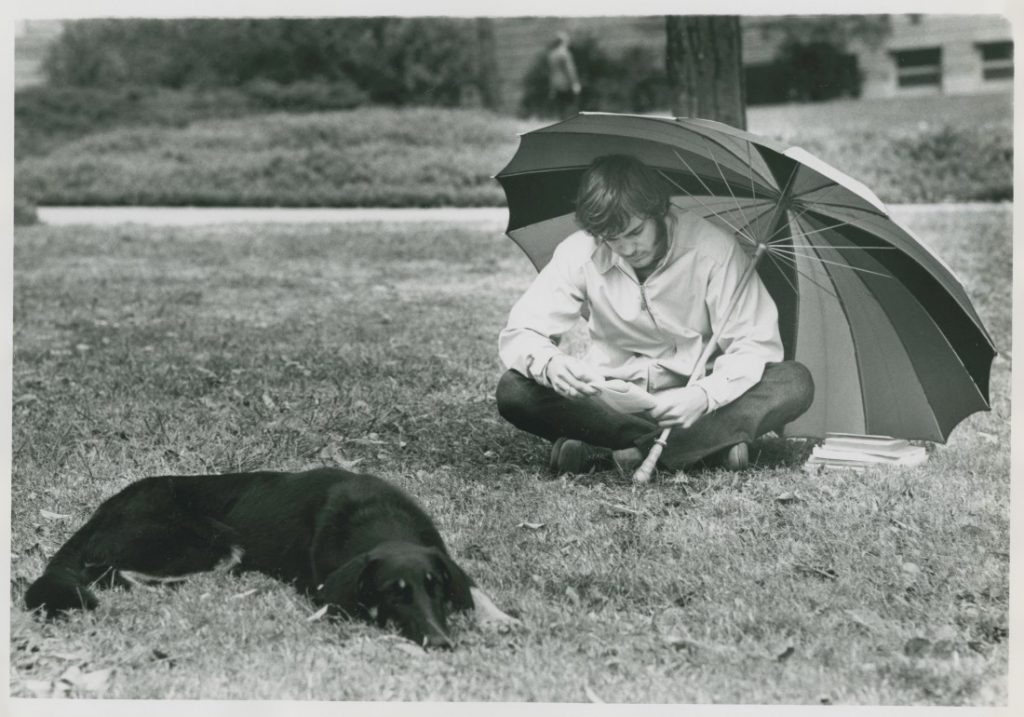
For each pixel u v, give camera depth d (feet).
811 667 12.77
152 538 14.75
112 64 65.26
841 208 17.94
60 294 31.73
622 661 12.84
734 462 18.37
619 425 17.79
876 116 58.44
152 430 20.22
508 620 13.37
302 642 13.16
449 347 25.90
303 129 57.16
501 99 67.67
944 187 45.21
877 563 15.07
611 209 17.53
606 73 66.80
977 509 16.94
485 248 37.83
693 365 18.72
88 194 48.85
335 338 26.76
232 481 15.65
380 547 13.44
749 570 14.85
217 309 30.27
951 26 65.72
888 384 18.85
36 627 13.69
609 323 18.90
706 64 31.35
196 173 51.34
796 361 18.80
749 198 19.12
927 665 12.89
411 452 19.56
